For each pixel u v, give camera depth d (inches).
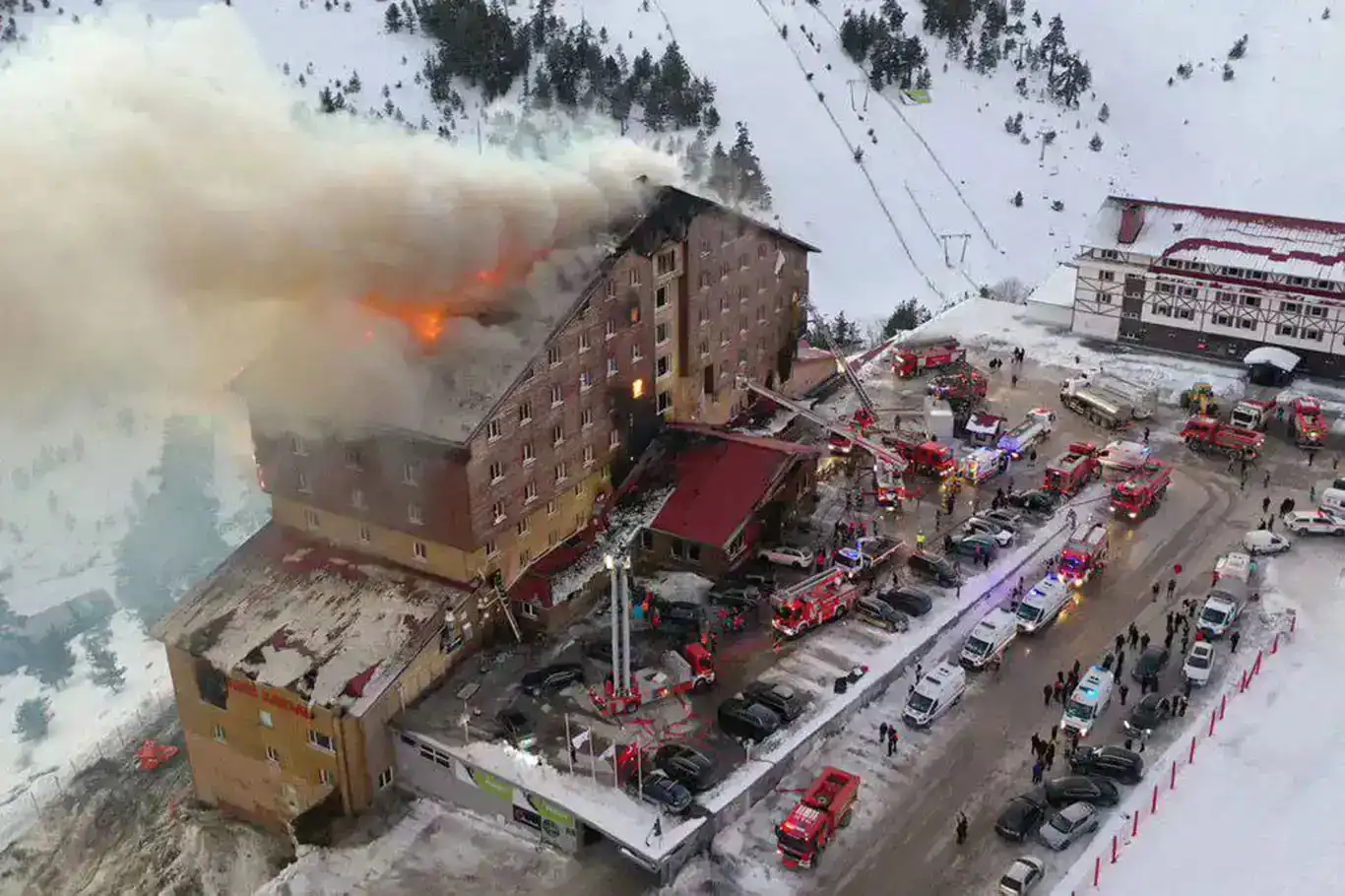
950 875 1749.5
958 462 2878.9
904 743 2018.9
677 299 2655.0
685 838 1772.9
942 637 2285.9
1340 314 3255.4
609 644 2217.0
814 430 2977.4
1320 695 2086.6
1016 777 1934.1
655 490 2517.2
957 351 3499.0
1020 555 2532.0
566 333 2287.2
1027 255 5900.6
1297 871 1704.0
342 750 1974.7
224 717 2139.5
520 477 2235.5
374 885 1841.8
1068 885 1712.6
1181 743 1985.7
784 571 2455.7
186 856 2180.1
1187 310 3486.7
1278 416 3159.5
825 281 5516.7
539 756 1941.4
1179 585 2436.0
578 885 1796.3
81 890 2194.9
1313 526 2600.9
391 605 2155.5
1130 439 3046.3
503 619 2267.5
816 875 1761.8
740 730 1996.8
